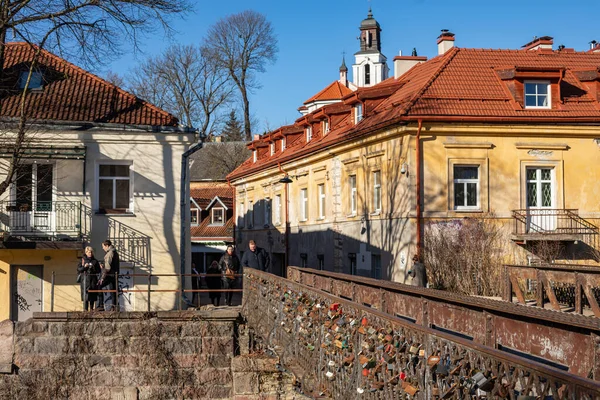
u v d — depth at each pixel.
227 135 68.75
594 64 30.19
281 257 42.66
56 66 25.98
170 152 23.98
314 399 8.38
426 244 24.62
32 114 23.36
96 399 18.50
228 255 20.91
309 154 35.78
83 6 21.33
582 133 26.45
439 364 4.66
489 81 27.58
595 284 11.73
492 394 4.05
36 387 18.42
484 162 25.97
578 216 26.16
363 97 30.77
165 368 18.56
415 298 10.48
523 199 26.23
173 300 23.62
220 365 18.62
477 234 24.31
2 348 18.58
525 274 14.04
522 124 26.06
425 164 25.66
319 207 35.47
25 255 22.70
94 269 19.61
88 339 18.72
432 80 27.44
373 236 28.69
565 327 6.41
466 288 23.16
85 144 23.41
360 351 6.84
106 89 25.52
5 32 21.75
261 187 45.44
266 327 14.42
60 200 23.14
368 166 29.30
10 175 20.72
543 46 33.34
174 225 23.81
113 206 23.70
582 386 3.29
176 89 59.50
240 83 62.16
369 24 98.06
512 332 7.46
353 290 13.88
